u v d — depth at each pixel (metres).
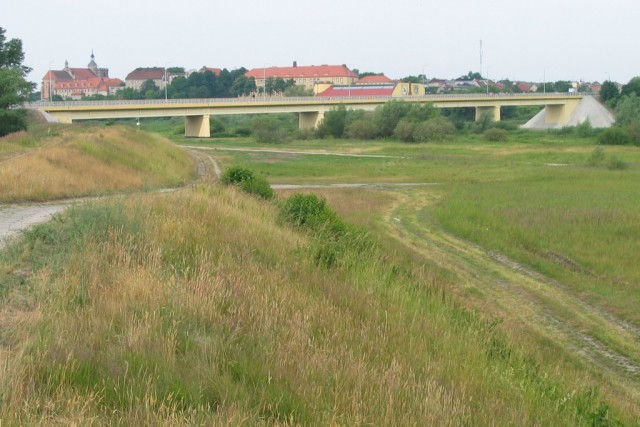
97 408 7.39
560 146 106.44
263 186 32.50
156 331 9.48
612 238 31.05
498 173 68.69
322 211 26.30
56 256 12.91
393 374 9.95
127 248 13.92
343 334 11.83
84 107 97.81
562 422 10.52
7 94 64.94
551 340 18.89
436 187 57.56
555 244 30.05
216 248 15.77
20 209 25.19
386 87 181.25
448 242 32.78
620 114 135.12
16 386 7.21
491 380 11.70
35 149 44.62
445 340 13.30
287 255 17.39
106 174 40.44
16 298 10.53
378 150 103.44
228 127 151.50
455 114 162.88
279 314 11.81
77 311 9.98
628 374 16.77
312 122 138.25
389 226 37.31
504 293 23.84
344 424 7.96
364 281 17.06
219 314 11.03
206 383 8.32
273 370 9.16
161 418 7.13
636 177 59.00
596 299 22.69
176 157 67.00
